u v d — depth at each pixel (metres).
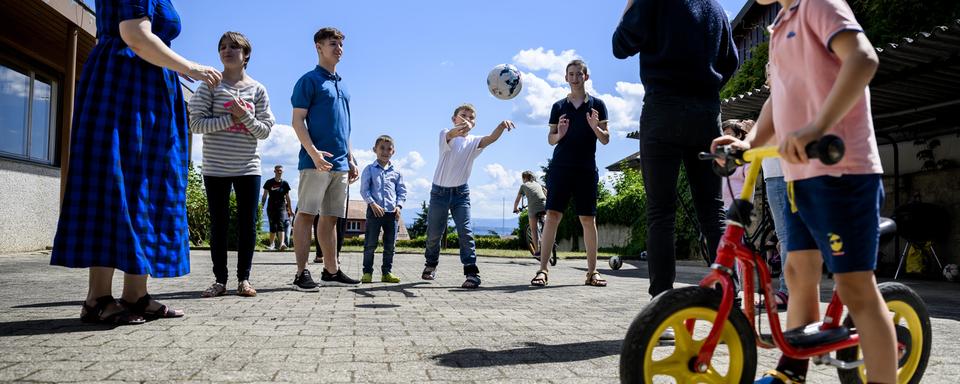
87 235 3.07
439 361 2.64
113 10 3.24
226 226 4.74
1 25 9.88
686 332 1.88
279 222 14.03
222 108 4.56
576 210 6.43
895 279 8.19
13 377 2.17
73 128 3.14
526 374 2.44
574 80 6.17
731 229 1.89
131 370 2.32
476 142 6.23
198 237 16.42
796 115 1.87
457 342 3.07
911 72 6.72
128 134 3.21
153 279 6.12
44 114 11.46
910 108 8.45
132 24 3.10
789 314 2.18
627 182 18.89
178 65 3.18
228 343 2.87
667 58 3.21
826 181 1.75
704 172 3.30
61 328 3.12
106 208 3.11
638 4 3.25
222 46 4.65
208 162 4.62
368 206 6.41
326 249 6.06
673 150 3.23
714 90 3.31
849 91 1.62
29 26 9.99
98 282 3.27
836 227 1.76
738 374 1.91
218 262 4.73
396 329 3.42
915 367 2.22
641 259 13.69
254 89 4.75
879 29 9.88
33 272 6.50
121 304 3.46
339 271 6.13
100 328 3.15
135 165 3.21
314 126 5.34
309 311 4.03
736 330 1.90
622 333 3.40
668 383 2.38
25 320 3.35
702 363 1.85
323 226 6.00
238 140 4.66
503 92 6.09
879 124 9.55
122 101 3.20
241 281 4.80
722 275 1.86
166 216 3.33
